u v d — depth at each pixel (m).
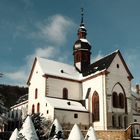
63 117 58.53
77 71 73.81
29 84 70.81
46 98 62.66
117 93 63.97
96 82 64.44
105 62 66.44
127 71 67.31
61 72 69.06
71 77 68.94
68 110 59.84
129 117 64.50
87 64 75.19
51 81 65.19
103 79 62.44
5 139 46.22
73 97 67.38
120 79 65.25
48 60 71.00
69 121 59.22
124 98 64.94
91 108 63.94
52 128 25.22
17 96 139.50
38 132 28.06
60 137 24.69
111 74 63.72
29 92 70.25
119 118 63.03
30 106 68.62
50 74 65.38
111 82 63.19
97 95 63.34
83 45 76.00
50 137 24.70
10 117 82.88
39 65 68.06
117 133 45.03
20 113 81.94
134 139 45.12
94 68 68.88
